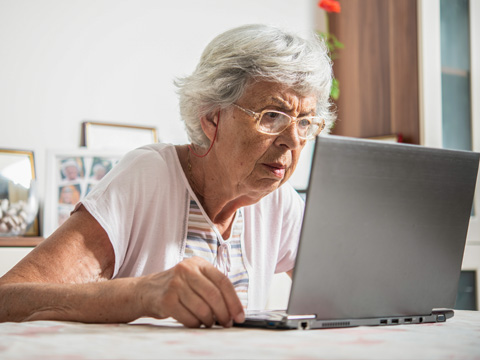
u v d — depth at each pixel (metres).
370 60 3.30
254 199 1.53
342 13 3.46
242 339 0.77
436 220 1.01
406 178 0.96
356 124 3.37
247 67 1.33
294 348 0.70
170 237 1.49
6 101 2.55
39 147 2.61
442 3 3.09
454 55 3.11
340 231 0.89
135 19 2.89
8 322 0.98
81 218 1.33
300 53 1.35
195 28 3.06
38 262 1.23
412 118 3.08
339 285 0.91
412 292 1.01
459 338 0.83
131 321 0.98
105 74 2.79
